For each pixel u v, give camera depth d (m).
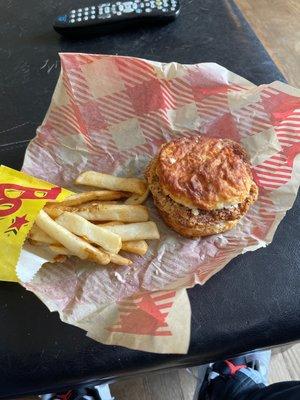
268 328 0.26
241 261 0.28
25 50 0.38
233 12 0.39
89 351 0.25
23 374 0.25
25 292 0.27
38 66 0.37
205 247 0.29
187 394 0.42
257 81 0.35
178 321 0.23
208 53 0.37
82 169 0.32
